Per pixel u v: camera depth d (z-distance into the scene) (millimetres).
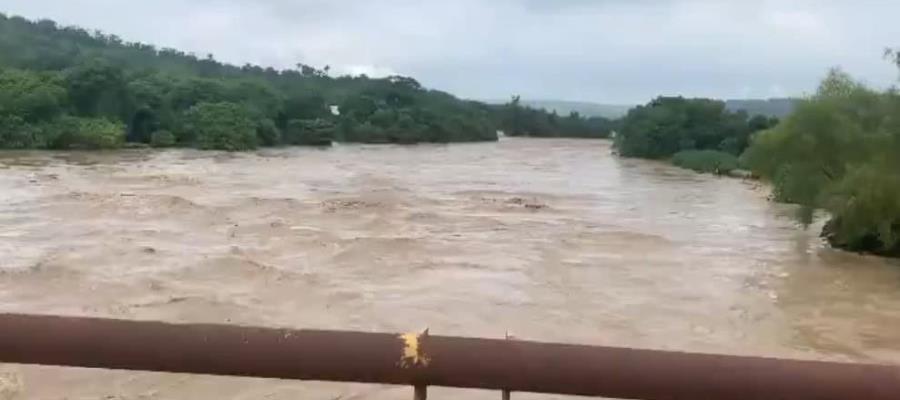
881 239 27172
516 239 28781
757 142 32688
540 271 22859
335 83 149500
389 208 36438
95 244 24297
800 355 15688
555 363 2139
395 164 70000
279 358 2154
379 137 108125
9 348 2129
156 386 12180
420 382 2168
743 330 17422
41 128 71688
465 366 2146
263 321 16375
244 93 96500
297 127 96125
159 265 21484
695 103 88625
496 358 2141
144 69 110750
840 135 29422
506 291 20078
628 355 2148
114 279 19672
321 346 2156
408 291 19656
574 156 91812
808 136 29984
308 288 19500
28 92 72625
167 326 2178
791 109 31750
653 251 27422
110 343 2146
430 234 29156
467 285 20609
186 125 83250
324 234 27875
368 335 2178
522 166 72625
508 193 46281
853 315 19047
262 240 26266
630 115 95312
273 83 134875
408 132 110375
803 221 30984
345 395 11984
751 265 25438
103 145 74438
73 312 16594
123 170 52844
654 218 36750
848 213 27984
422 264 23172
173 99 90125
